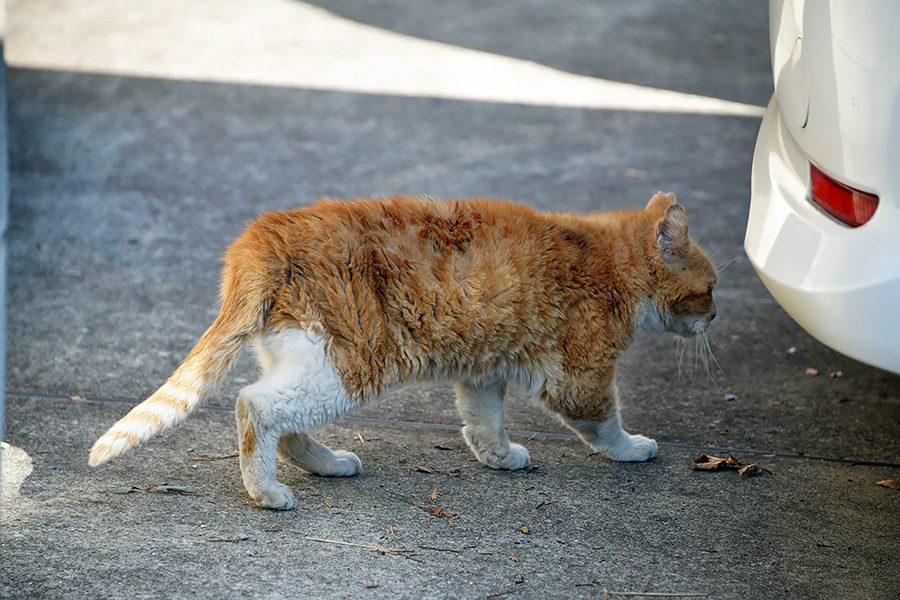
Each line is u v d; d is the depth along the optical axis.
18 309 5.44
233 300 3.39
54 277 5.93
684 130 9.31
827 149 3.27
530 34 12.05
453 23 12.34
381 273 3.44
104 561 2.93
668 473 4.00
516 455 3.96
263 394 3.29
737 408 4.77
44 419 4.15
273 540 3.15
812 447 4.34
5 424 4.06
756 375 5.17
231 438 4.12
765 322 5.85
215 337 3.35
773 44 3.91
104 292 5.77
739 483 3.91
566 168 8.25
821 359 5.38
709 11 13.33
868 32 3.00
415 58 11.03
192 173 7.82
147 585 2.80
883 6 2.95
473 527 3.37
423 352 3.56
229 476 3.71
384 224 3.50
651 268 4.07
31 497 3.40
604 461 4.12
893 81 2.95
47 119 8.75
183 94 9.61
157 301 5.70
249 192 7.50
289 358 3.32
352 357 3.38
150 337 5.21
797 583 3.10
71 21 11.48
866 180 3.11
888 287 3.02
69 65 10.13
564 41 11.85
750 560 3.24
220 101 9.49
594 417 3.99
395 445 4.19
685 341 5.31
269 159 8.20
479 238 3.67
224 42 11.20
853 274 3.12
